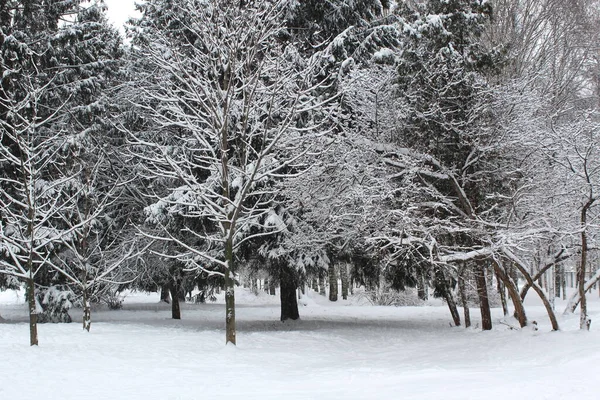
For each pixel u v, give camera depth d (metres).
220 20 12.52
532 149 14.06
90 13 19.69
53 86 18.61
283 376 8.66
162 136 17.75
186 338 13.09
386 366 9.70
